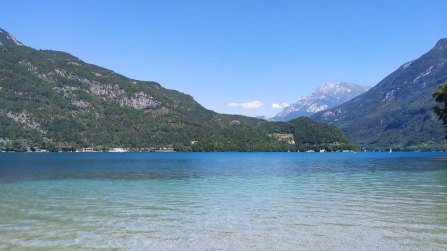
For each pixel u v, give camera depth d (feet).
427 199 108.78
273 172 237.25
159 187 144.77
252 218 82.33
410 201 105.19
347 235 67.05
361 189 135.44
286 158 560.61
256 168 284.41
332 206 97.71
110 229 71.61
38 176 197.36
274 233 68.80
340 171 245.04
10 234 67.51
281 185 152.15
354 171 244.01
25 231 69.82
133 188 140.56
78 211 90.68
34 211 90.27
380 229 71.10
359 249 58.80
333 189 136.26
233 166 315.37
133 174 216.33
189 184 156.66
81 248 59.31
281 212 89.30
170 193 125.49
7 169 257.55
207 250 58.85
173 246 60.75
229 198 113.19
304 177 195.00
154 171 245.24
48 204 101.09
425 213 86.79
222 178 188.85
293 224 76.02
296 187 144.05
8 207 95.86
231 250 58.85
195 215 85.66
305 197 114.83
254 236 66.74
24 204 100.89
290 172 236.63
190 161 435.53
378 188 138.10
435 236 65.82
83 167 289.74
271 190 133.80
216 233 68.85
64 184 155.94
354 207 95.91
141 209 93.66
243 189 137.39
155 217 83.56
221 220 80.18
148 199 111.34
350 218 81.71
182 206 98.22
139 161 428.56
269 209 93.56
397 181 166.50
